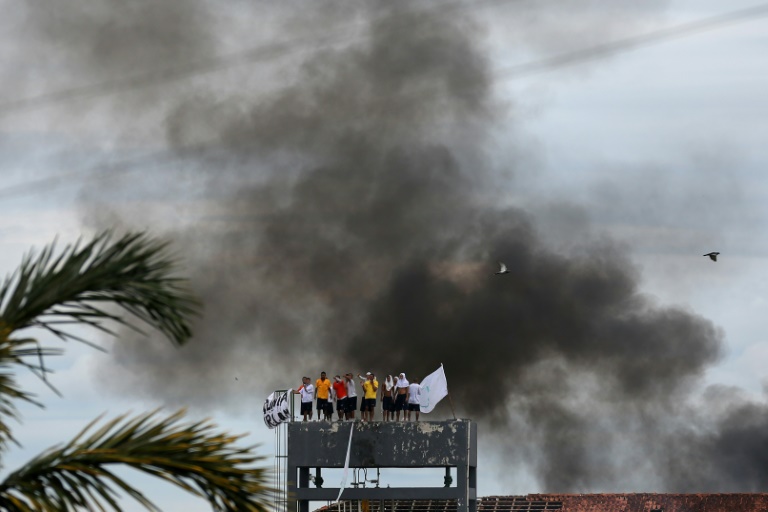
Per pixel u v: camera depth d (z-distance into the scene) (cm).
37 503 4312
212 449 4600
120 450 4503
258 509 4584
